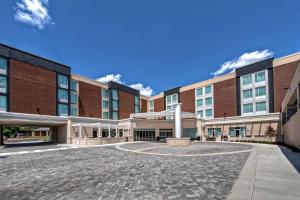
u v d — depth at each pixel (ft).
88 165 46.80
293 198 22.09
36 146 110.42
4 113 108.17
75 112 171.94
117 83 215.72
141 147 96.37
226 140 144.87
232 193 24.08
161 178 32.65
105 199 23.63
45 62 152.46
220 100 181.37
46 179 34.01
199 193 24.79
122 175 35.53
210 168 40.14
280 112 128.06
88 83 187.73
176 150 79.66
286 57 139.95
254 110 155.53
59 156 64.44
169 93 233.35
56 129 148.46
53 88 155.94
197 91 203.62
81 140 124.88
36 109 142.92
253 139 133.39
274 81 145.28
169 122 166.30
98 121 154.92
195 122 174.09
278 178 30.45
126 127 158.40
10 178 35.27
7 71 130.11
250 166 40.40
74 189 27.89
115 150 82.23
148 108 259.19
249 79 160.86
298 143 70.54
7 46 131.44
